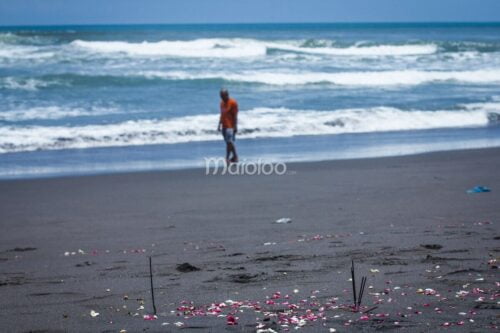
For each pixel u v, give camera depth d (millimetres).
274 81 36469
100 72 38312
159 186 14875
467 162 17812
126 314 5496
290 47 57688
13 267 7855
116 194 13961
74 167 17781
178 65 43125
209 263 7656
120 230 10352
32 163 18406
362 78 38469
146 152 20375
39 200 13383
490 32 119875
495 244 8164
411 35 102938
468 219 10242
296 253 8039
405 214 10898
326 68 44469
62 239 9773
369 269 6988
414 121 26938
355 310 5332
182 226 10523
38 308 5836
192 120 25266
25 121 24578
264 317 5203
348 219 10625
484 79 40094
